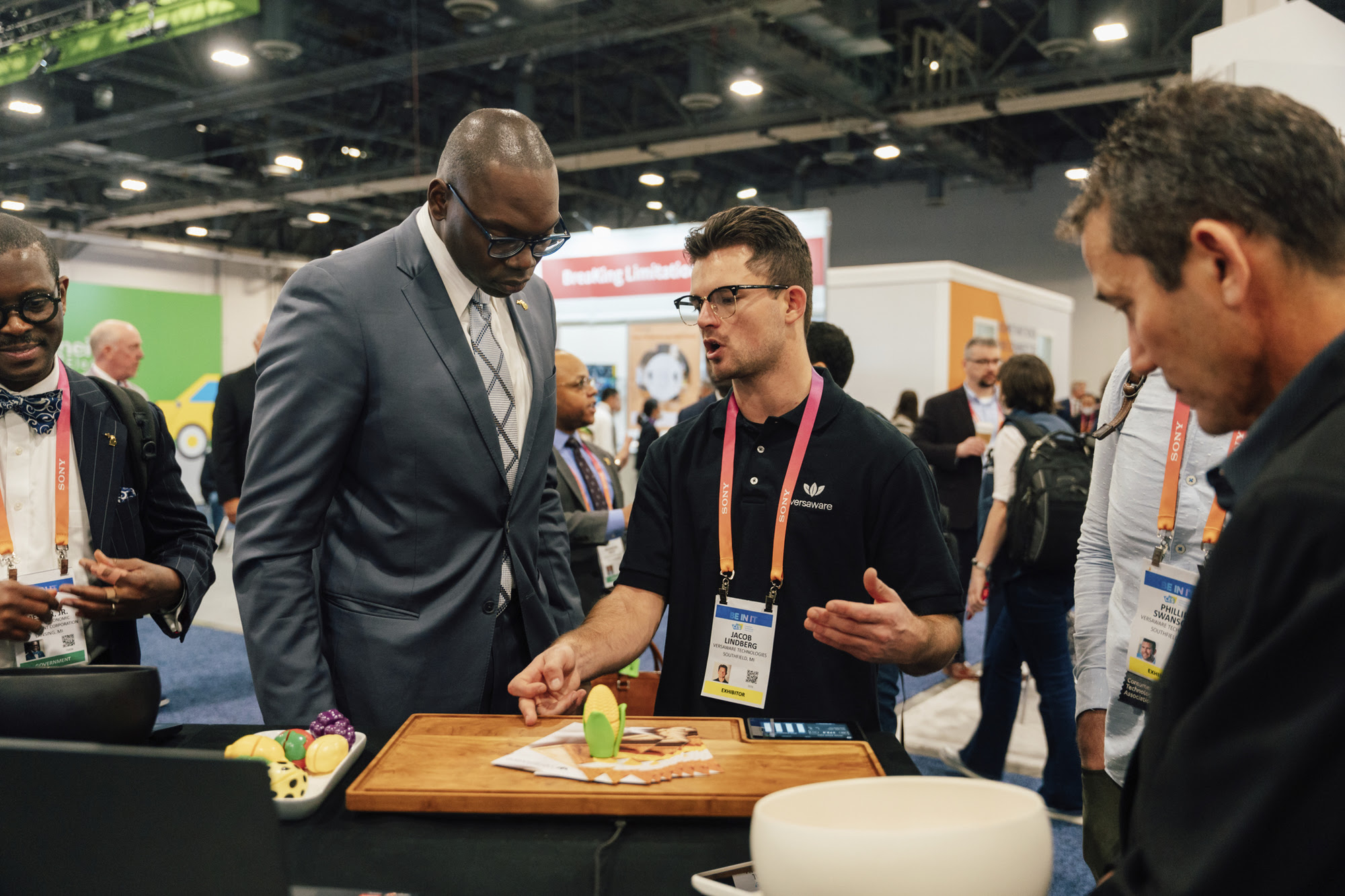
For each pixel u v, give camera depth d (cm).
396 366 139
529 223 131
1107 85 791
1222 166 56
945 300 683
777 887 61
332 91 791
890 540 132
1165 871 51
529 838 86
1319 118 57
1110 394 140
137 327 1255
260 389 138
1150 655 123
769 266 132
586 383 291
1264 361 58
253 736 99
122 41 534
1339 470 48
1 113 783
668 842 85
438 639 140
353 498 143
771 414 139
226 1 492
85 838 61
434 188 137
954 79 848
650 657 393
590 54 830
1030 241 1345
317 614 136
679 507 145
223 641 506
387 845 84
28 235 150
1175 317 60
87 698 89
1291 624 47
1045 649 272
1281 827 47
